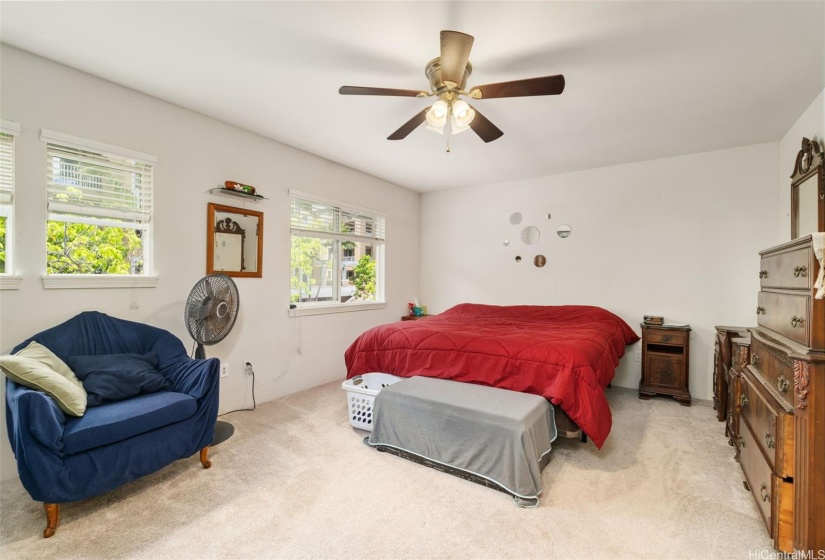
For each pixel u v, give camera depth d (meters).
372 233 4.60
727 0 1.64
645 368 3.54
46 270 2.16
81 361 2.02
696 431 2.69
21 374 1.64
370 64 2.18
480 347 2.52
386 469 2.14
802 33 1.85
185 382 2.18
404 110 2.78
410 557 1.47
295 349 3.61
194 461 2.23
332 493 1.90
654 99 2.54
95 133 2.34
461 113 2.00
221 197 3.02
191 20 1.82
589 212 4.14
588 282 4.14
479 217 4.88
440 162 3.97
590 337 2.67
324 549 1.51
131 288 2.50
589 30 1.84
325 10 1.73
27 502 1.82
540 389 2.25
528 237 4.52
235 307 2.69
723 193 3.48
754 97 2.50
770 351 1.66
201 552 1.50
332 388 3.74
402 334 2.90
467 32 1.86
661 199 3.75
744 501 1.83
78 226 2.34
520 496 1.79
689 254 3.62
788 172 3.05
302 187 3.66
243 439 2.54
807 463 1.34
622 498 1.86
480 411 1.96
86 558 1.47
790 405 1.40
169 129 2.69
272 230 3.40
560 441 2.52
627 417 2.98
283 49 2.05
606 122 2.91
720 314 3.48
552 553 1.49
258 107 2.75
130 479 1.78
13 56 2.04
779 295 1.70
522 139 3.27
